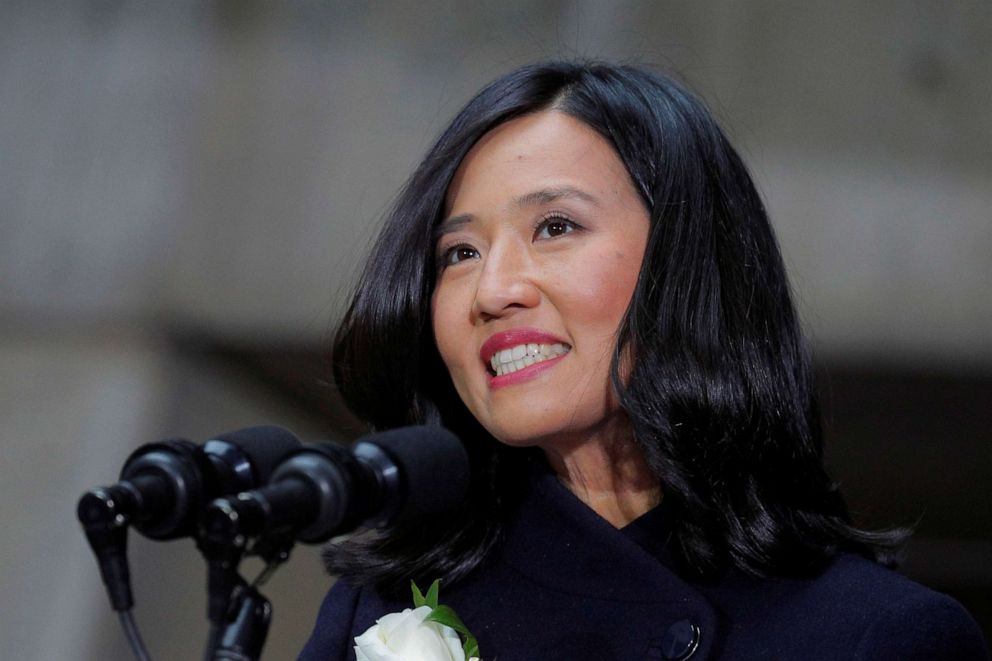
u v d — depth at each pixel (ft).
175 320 62.39
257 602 12.80
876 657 17.15
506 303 19.07
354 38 64.80
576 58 22.34
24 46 64.95
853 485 70.13
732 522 18.99
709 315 19.54
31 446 60.44
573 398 19.06
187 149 63.98
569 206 19.39
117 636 57.62
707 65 62.69
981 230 60.54
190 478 13.62
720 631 18.25
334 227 62.64
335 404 67.41
